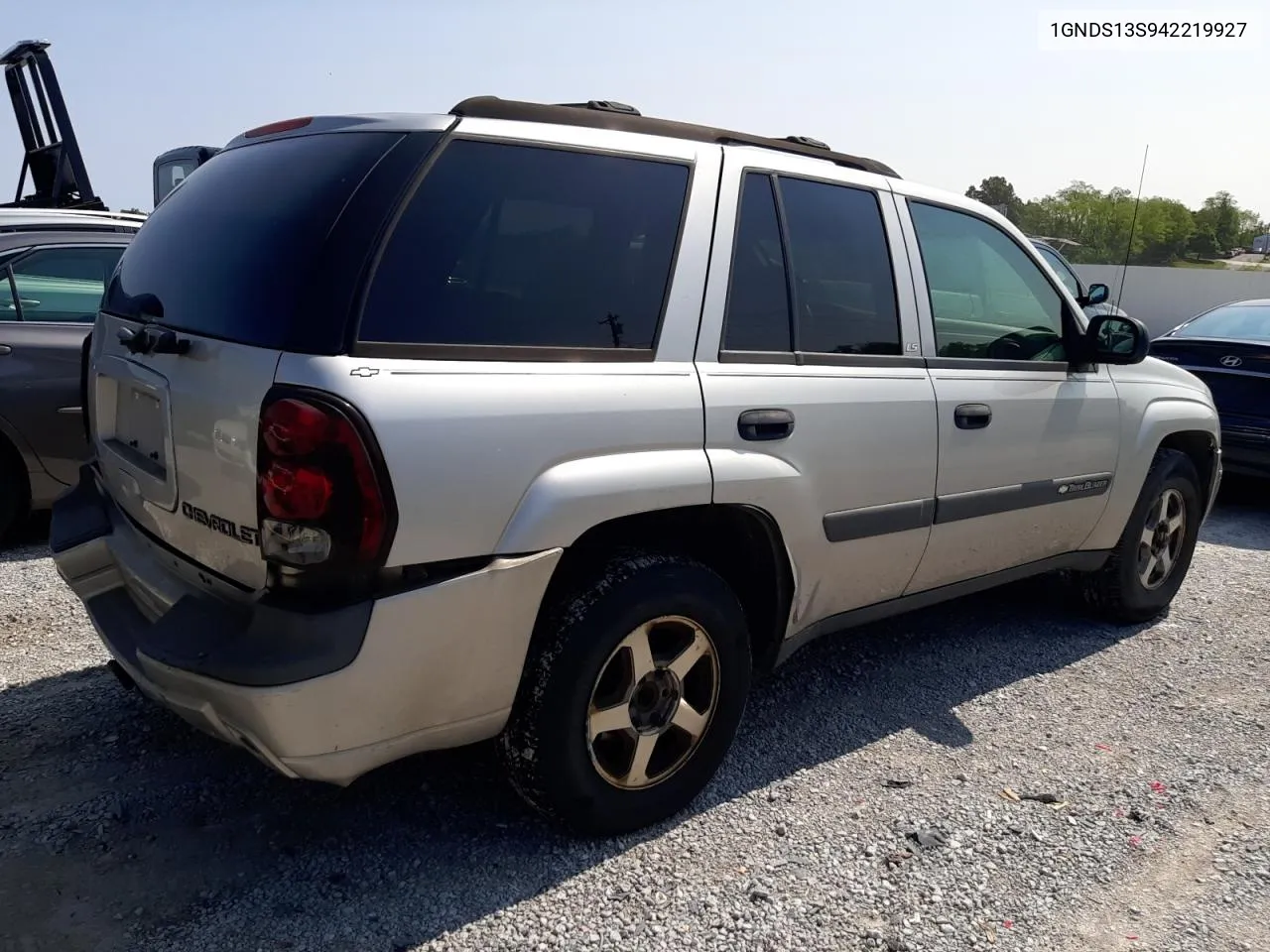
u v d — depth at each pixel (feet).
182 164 38.52
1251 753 11.92
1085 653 14.90
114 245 18.44
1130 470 14.74
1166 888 9.28
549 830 9.65
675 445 9.18
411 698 7.99
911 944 8.34
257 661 7.42
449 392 7.87
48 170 32.78
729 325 9.94
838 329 11.00
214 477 8.05
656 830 9.78
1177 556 16.52
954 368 12.21
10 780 10.12
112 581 10.16
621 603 8.95
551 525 8.30
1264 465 24.34
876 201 11.73
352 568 7.49
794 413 10.15
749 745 11.60
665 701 9.68
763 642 11.02
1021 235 13.80
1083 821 10.29
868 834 9.87
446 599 7.88
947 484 11.98
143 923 8.18
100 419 10.41
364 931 8.19
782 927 8.46
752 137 10.94
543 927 8.32
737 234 10.11
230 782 10.27
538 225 8.79
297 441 7.33
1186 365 25.75
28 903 8.33
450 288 8.16
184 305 8.84
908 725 12.28
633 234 9.36
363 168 8.18
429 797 10.14
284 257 8.03
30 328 17.12
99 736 11.07
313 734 7.57
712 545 10.66
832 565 11.00
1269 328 26.30
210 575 8.43
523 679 8.79
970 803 10.52
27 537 18.22
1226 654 15.05
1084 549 14.83
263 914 8.34
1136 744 12.05
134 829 9.42
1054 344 13.89
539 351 8.54
